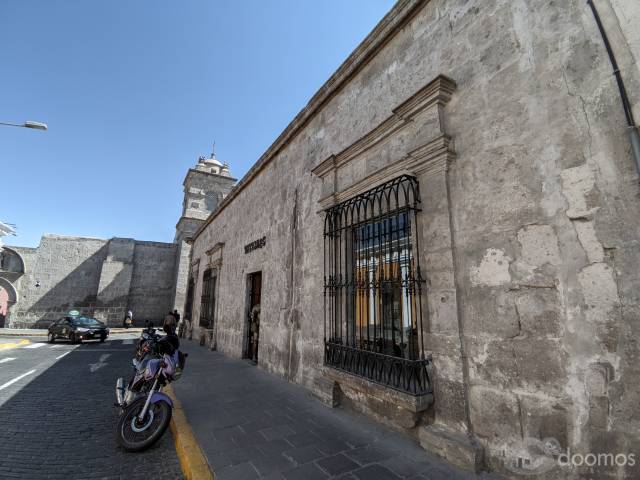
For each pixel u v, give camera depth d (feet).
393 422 11.94
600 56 7.63
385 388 11.39
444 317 10.30
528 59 9.11
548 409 7.70
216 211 44.14
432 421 10.47
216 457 10.01
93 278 83.66
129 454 11.14
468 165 10.36
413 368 10.60
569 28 8.29
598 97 7.57
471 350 9.55
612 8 7.52
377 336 13.35
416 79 13.12
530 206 8.58
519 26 9.46
